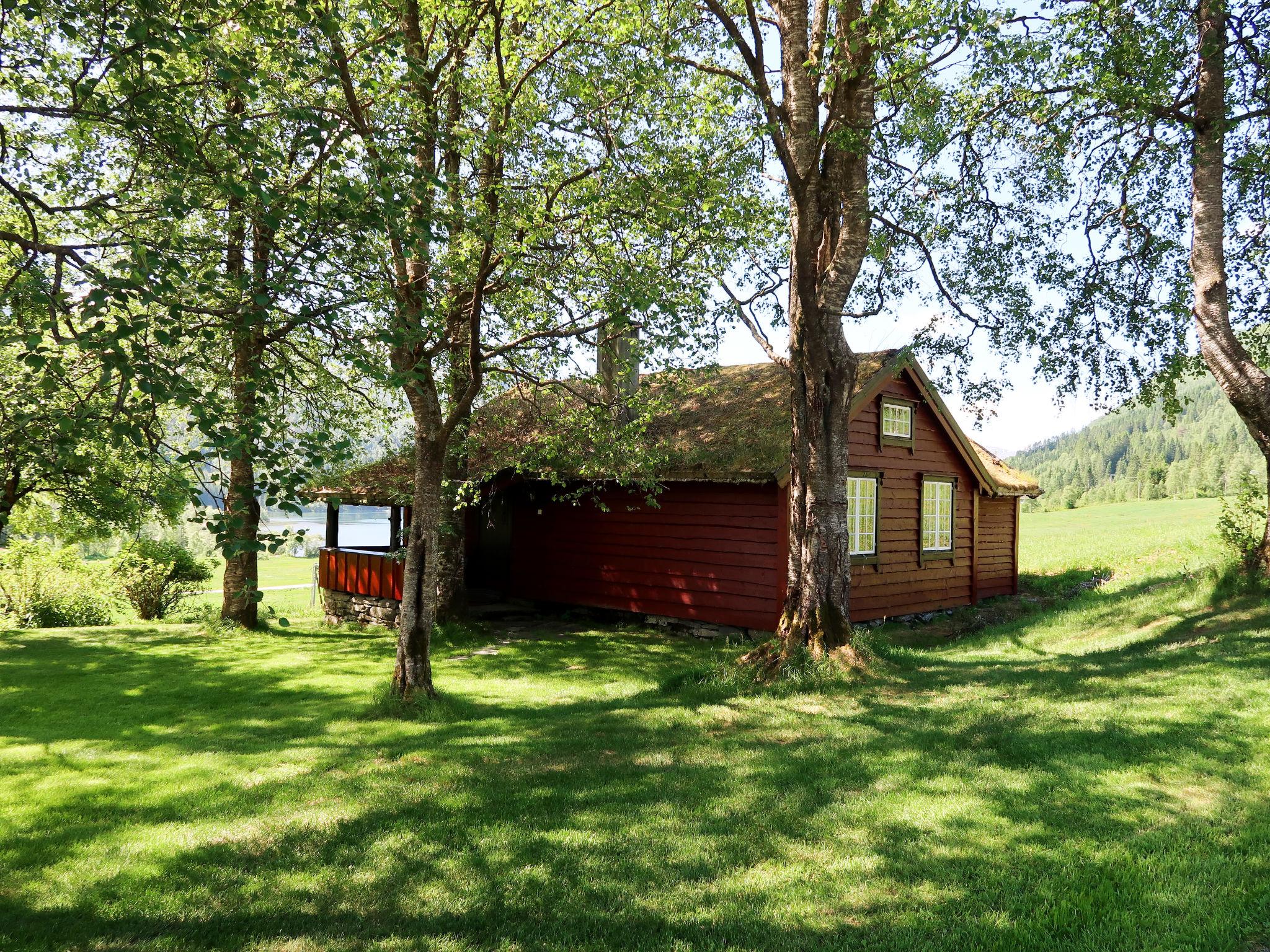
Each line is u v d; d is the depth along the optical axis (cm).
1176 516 4022
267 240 553
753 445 1381
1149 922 367
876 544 1527
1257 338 1286
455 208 837
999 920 381
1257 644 800
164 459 471
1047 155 1167
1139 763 551
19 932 412
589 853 493
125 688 1066
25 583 1797
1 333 405
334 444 436
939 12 740
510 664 1227
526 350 1035
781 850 482
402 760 707
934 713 746
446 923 416
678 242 981
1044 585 2141
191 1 508
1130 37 1026
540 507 1794
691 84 1106
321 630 1653
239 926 417
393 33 675
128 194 602
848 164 971
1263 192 1211
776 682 934
